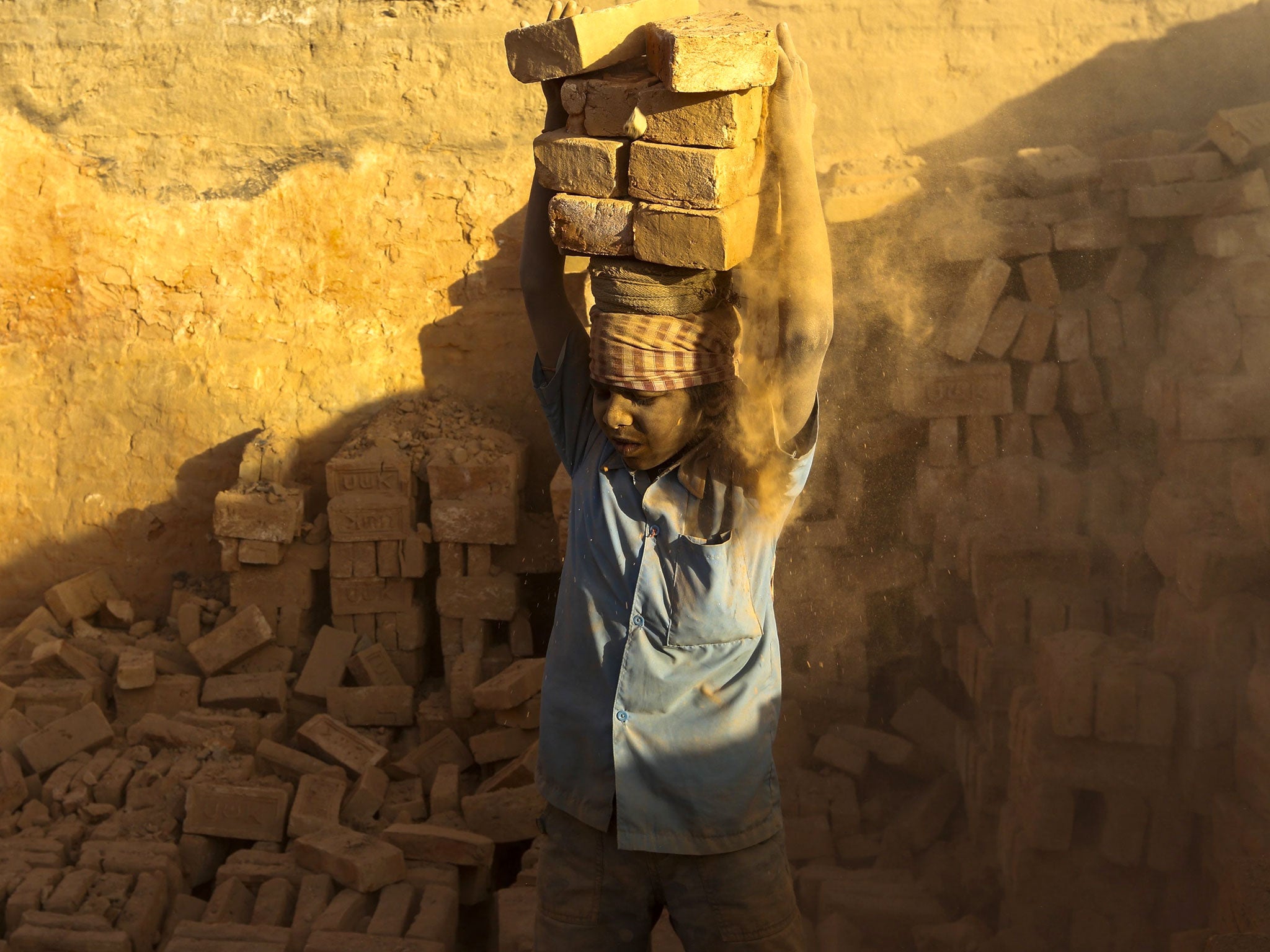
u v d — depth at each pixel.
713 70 2.00
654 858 2.32
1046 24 5.84
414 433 5.94
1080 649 3.96
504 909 3.89
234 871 4.32
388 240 6.12
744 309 2.44
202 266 6.19
